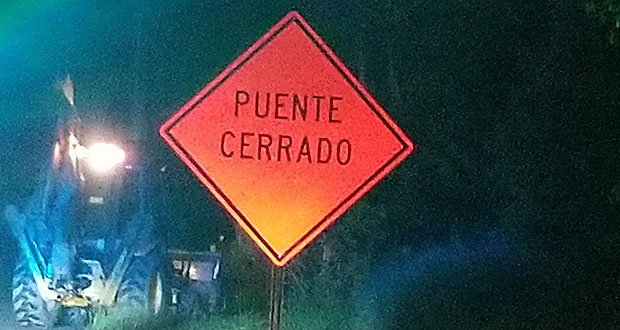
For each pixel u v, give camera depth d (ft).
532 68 51.16
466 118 55.31
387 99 56.49
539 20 51.21
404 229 56.24
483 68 54.29
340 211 29.99
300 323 51.65
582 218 50.37
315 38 29.94
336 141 29.94
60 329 47.85
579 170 50.42
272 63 29.94
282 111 29.94
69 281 47.21
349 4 57.72
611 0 40.70
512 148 52.19
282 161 29.91
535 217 51.44
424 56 56.03
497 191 53.72
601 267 49.60
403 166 56.13
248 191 29.89
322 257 56.75
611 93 49.42
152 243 50.65
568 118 50.42
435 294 52.80
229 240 73.56
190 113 29.86
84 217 47.96
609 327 47.50
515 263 51.83
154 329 51.75
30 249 46.52
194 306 60.70
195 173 29.89
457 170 55.52
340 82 29.99
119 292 48.78
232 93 29.89
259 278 60.39
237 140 29.89
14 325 47.14
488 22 53.67
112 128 54.95
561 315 49.32
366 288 54.75
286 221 29.94
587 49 49.19
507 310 50.57
